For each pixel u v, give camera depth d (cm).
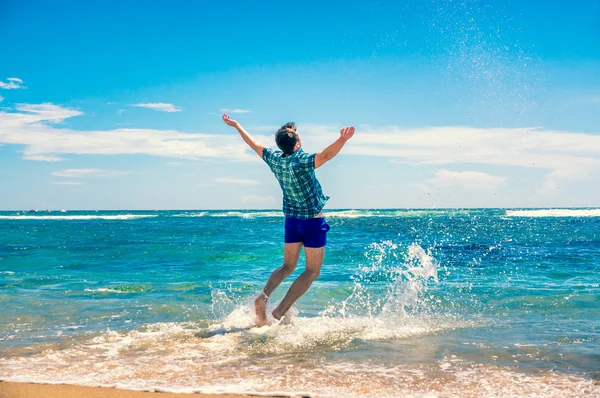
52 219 5197
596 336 388
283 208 451
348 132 398
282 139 430
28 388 262
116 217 6034
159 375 294
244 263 992
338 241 1509
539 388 269
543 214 5712
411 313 487
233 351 354
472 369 305
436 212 6619
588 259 979
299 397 253
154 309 514
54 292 629
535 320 452
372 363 321
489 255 1063
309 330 418
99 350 355
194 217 5712
